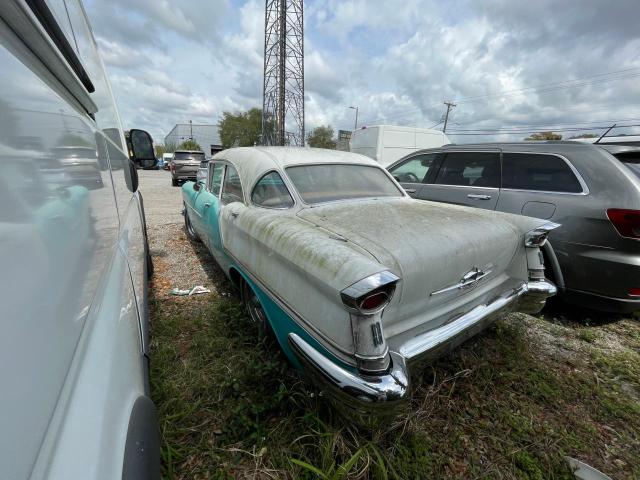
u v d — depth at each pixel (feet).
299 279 5.42
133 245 5.98
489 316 6.34
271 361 6.87
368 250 4.98
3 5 1.89
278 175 8.10
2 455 1.39
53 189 2.35
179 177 49.39
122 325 3.43
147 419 2.95
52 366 1.95
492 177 12.00
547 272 10.09
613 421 6.21
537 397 6.67
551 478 5.04
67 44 3.42
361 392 4.32
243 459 5.16
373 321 4.34
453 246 5.60
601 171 9.27
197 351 7.63
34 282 1.87
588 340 8.85
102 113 5.85
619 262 8.45
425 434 5.65
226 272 9.89
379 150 31.50
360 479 4.85
